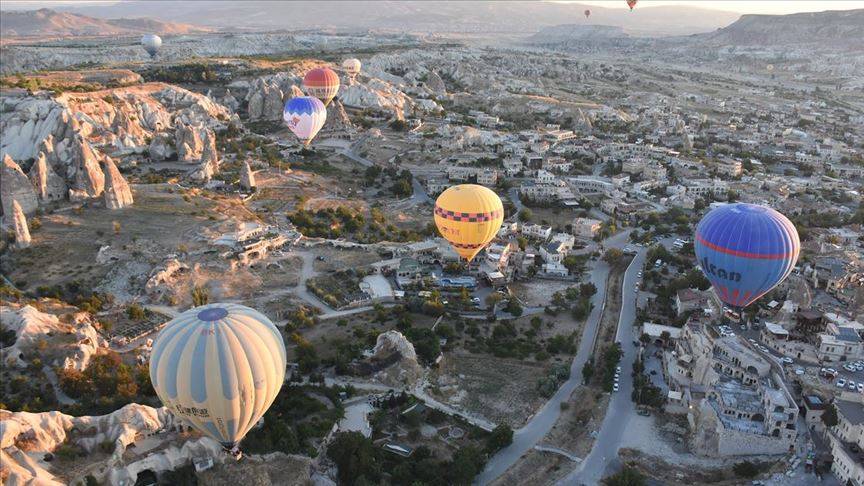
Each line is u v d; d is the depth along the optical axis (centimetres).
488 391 12825
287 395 11881
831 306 15125
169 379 8812
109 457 9625
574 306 16262
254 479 9700
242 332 9038
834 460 10494
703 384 12606
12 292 14300
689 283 16675
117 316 14438
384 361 13162
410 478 10162
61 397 11412
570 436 11531
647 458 10906
